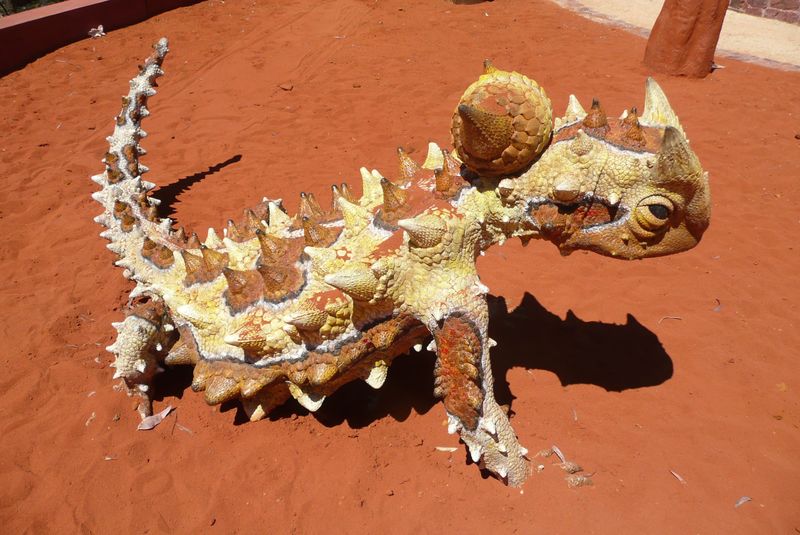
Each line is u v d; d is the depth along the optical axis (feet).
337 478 15.12
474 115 11.44
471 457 14.61
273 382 14.57
